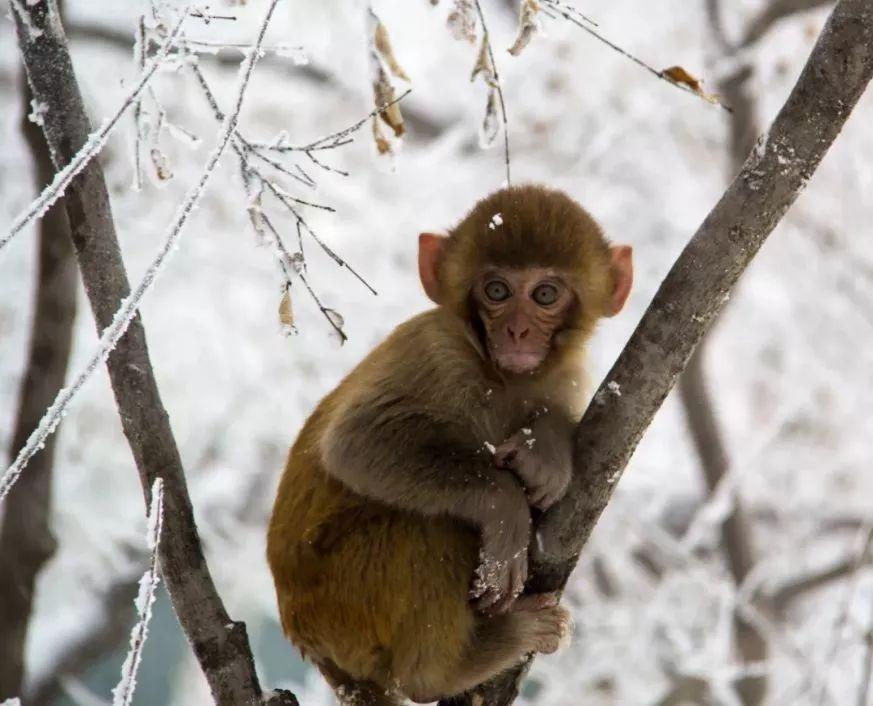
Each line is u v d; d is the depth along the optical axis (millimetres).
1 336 14789
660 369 5395
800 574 16453
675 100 16547
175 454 5523
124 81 6039
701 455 16297
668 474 17672
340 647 6461
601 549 15789
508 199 6535
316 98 17344
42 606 16406
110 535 16266
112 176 13359
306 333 16453
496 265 6391
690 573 14844
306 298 16281
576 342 6547
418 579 6273
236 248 16000
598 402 5609
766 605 15609
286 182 15008
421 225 16562
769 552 16797
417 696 6391
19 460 4344
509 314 6363
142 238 15750
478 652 6180
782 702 14469
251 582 16875
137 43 5773
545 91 16719
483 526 5973
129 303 4434
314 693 15852
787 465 17109
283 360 16656
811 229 17375
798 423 17578
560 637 6102
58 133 5535
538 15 5906
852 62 4961
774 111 16844
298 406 16875
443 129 18094
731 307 17484
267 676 22656
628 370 5457
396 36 17344
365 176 16844
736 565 15695
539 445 5883
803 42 16234
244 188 5461
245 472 17906
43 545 9164
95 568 16344
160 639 21875
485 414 6523
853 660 14359
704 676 14008
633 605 15031
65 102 5547
